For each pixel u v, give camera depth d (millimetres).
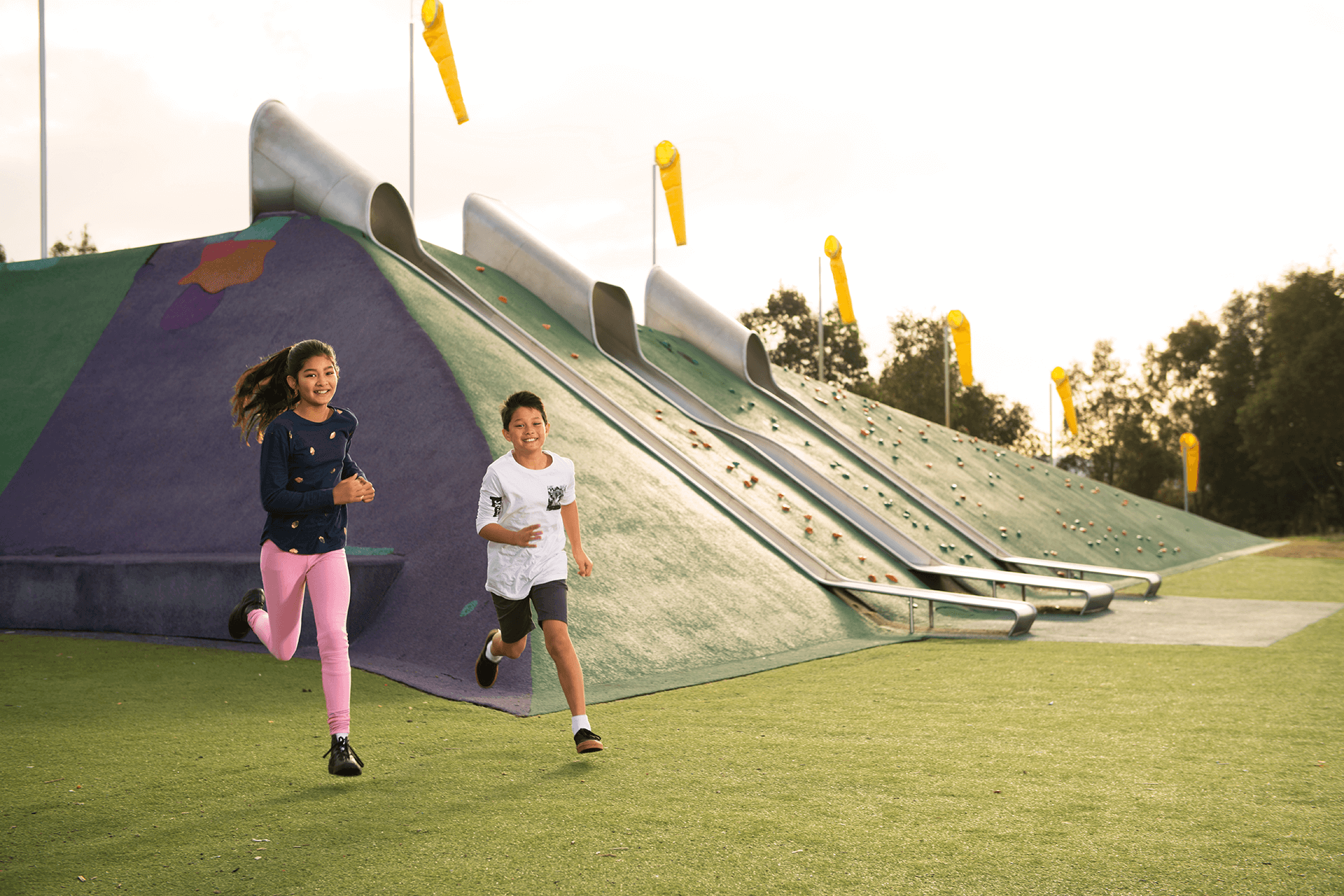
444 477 10078
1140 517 31906
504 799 4082
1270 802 3975
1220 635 10609
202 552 10188
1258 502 61656
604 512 10625
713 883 3059
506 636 5176
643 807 3947
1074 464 74250
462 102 18750
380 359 12078
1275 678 7492
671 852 3369
